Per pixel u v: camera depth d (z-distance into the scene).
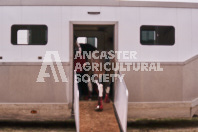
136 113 6.34
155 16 6.38
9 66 6.18
